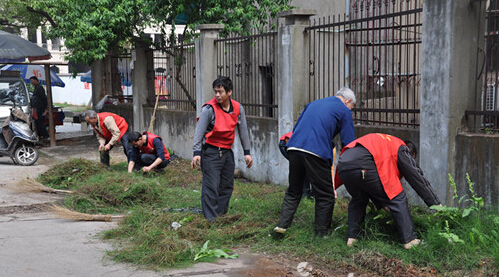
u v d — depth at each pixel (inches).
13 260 159.5
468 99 196.1
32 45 502.0
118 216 216.2
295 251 167.9
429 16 195.9
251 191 262.5
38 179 297.9
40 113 517.3
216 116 196.2
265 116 325.1
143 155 299.6
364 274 147.3
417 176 161.3
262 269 153.2
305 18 270.5
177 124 392.5
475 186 185.3
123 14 420.5
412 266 146.9
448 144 191.3
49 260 159.8
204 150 199.9
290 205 177.2
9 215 224.8
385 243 163.5
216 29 342.3
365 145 162.7
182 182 294.2
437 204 164.7
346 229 179.2
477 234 157.9
